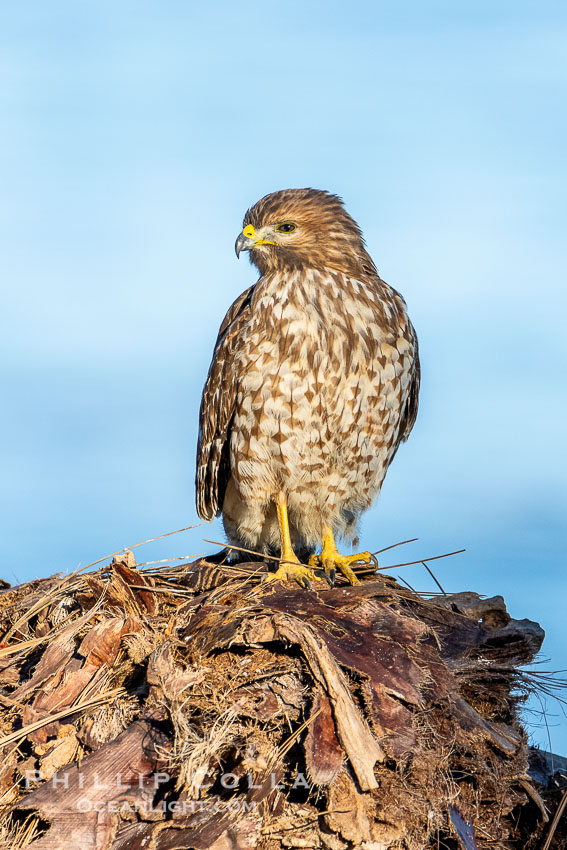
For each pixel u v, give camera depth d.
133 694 8.28
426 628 8.70
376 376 11.45
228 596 9.32
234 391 11.83
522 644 9.70
